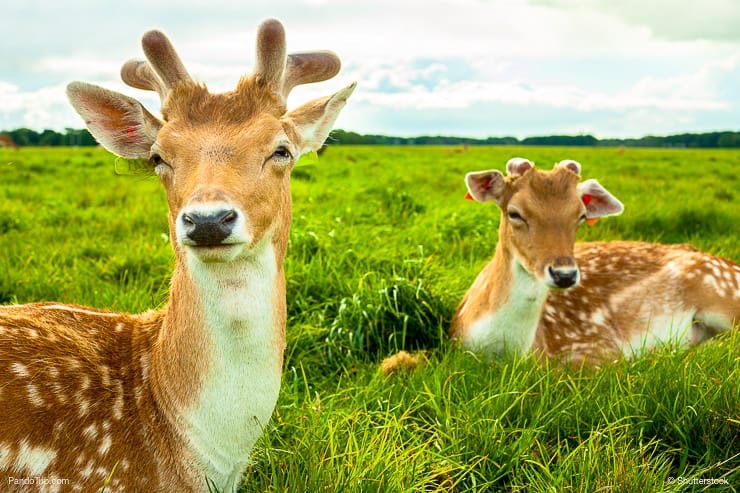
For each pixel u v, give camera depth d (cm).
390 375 425
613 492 305
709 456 339
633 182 1456
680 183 1453
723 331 559
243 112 269
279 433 353
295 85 317
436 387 391
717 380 379
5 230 796
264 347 273
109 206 1028
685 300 570
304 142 295
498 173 495
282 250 281
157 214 895
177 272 281
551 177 483
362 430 347
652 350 476
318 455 322
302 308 516
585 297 560
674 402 367
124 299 504
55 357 282
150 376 289
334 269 558
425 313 528
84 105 281
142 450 278
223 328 267
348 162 2302
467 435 347
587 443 344
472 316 497
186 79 280
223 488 291
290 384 428
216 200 232
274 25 278
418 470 318
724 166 2291
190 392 275
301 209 859
